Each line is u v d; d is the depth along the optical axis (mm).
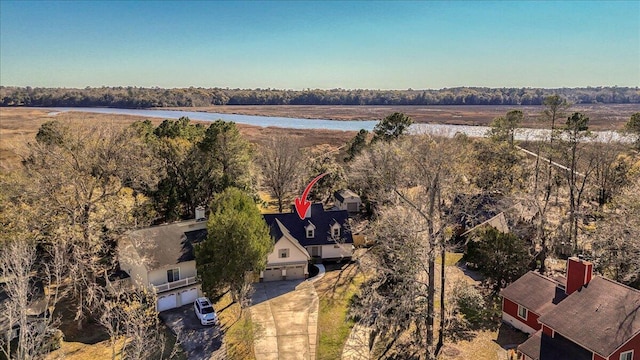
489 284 38688
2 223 33281
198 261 33719
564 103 54000
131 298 35312
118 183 38750
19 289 21328
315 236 46469
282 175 60156
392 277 33594
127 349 29031
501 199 50469
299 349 30078
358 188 62344
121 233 38844
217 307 36500
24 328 19297
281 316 34688
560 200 56625
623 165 53719
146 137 58812
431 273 27250
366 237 48125
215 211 40250
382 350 29812
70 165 36094
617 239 34469
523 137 70438
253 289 38000
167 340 30969
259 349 30031
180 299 36625
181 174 54938
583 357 24438
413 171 33000
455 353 28984
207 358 29016
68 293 35969
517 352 27750
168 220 52031
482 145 63062
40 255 38406
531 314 30719
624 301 26109
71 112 177250
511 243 37094
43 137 45406
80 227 35281
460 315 34000
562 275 39594
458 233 45969
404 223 30438
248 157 60312
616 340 23938
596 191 56594
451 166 28703
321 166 69062
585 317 26172
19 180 35125
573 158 48875
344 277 42219
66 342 30234
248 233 33719
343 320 33875
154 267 35062
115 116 164000
